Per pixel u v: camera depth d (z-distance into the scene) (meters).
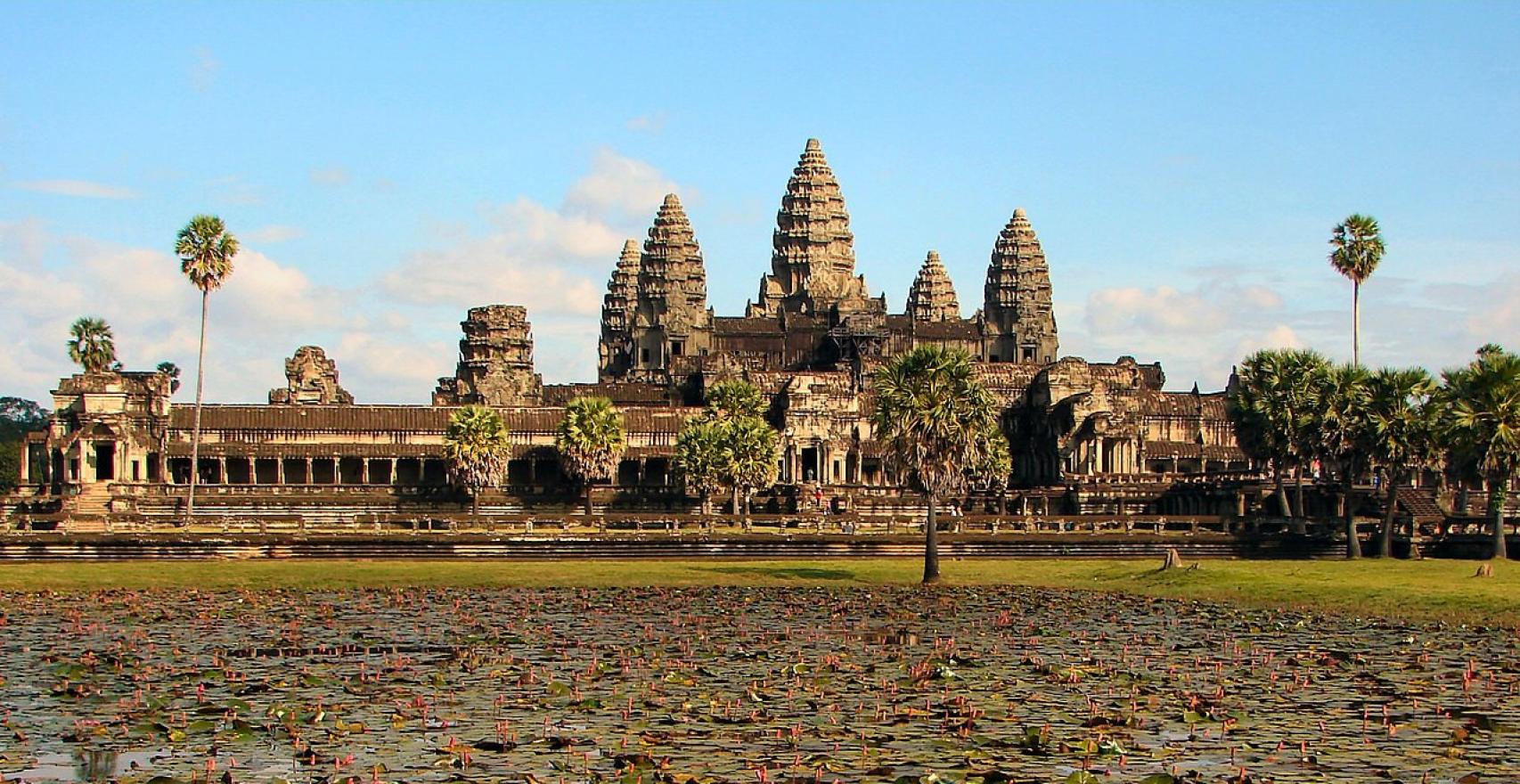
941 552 134.75
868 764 50.09
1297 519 145.62
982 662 71.56
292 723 56.66
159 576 114.06
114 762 51.09
